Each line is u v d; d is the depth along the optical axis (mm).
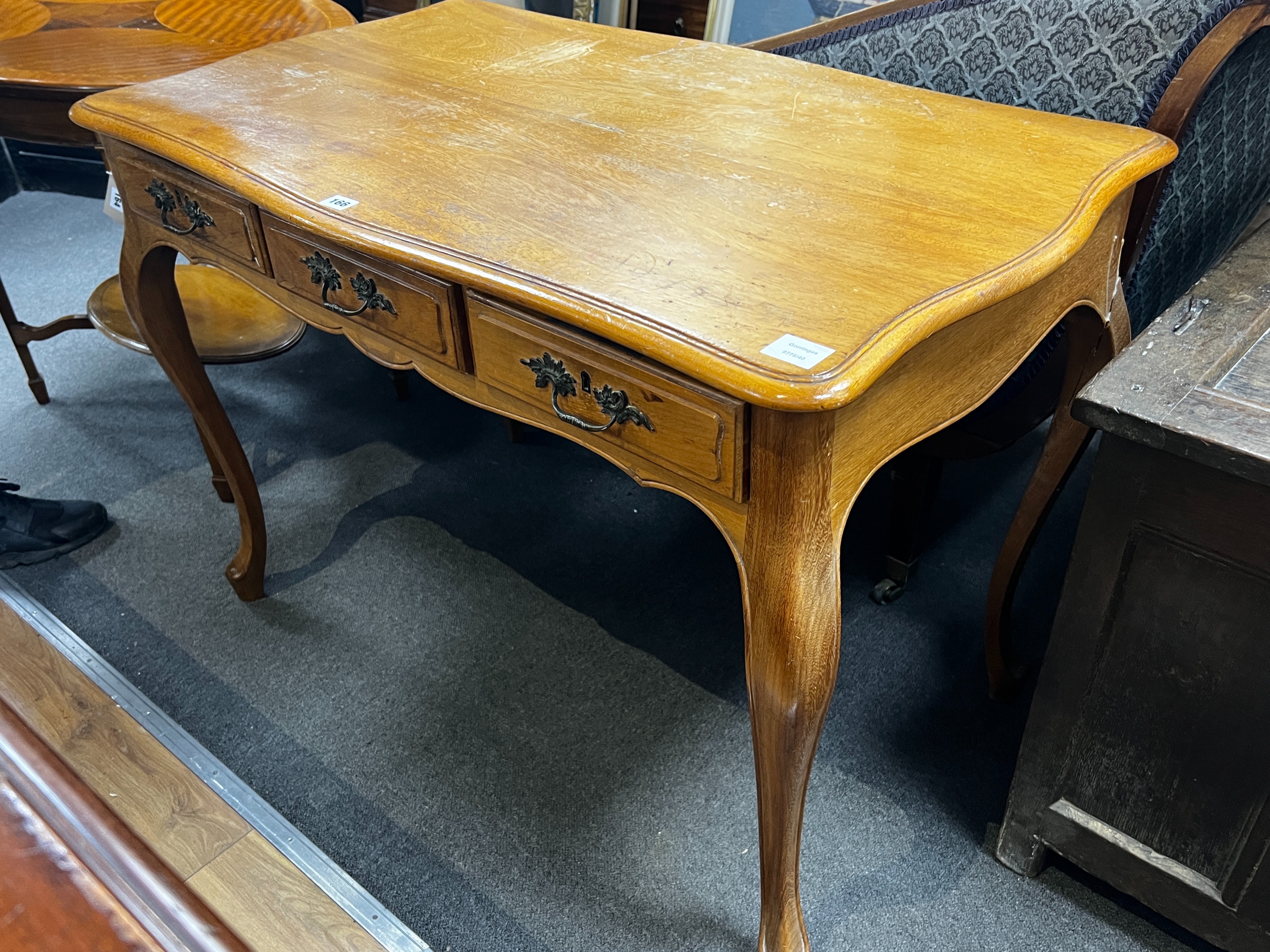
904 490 1616
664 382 887
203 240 1359
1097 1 1443
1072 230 980
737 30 2719
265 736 1537
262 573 1772
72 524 1907
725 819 1397
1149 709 1068
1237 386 929
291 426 2275
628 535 1944
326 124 1303
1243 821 1047
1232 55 1361
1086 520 1007
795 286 896
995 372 1047
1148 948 1224
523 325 995
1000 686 1529
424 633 1719
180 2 2342
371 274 1134
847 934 1249
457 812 1417
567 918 1279
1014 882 1308
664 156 1181
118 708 1416
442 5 1810
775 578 904
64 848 502
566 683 1618
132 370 2461
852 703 1564
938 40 1616
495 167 1164
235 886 1263
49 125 1854
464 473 2121
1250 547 904
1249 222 1566
